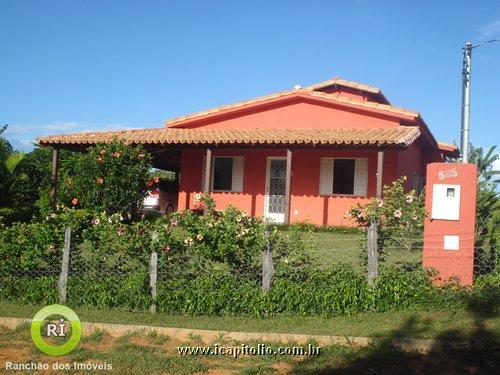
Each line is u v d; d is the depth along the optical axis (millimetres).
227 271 7004
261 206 17906
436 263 7035
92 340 6156
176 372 5168
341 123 18297
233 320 6555
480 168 14031
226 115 19703
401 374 4926
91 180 14883
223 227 6992
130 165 15164
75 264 7461
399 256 7148
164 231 7141
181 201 18672
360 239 7145
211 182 18516
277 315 6680
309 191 17375
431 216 7133
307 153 17516
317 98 18422
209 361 5477
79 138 17422
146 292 7043
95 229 7375
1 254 7664
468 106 14258
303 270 6906
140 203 15484
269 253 6883
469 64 14312
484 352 5281
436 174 7199
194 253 7039
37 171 17500
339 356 5387
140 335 6234
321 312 6652
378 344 5582
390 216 7059
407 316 6297
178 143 16484
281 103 19078
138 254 7215
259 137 16109
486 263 7117
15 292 7570
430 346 5449
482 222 7707
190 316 6781
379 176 14938
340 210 16953
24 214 15047
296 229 7520
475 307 6348
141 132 18641
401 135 15172
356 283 6711
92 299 7188
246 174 18156
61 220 7781
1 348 5922
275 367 5242
